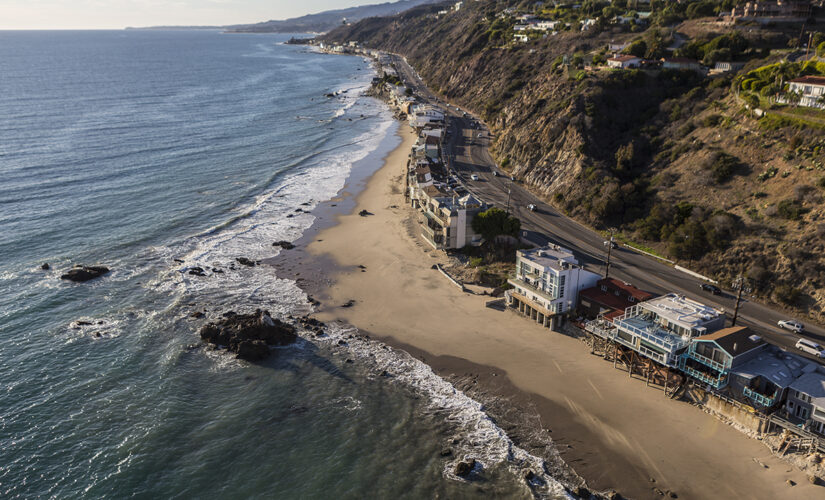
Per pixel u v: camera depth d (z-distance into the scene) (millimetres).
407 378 58875
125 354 61938
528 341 64938
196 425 51500
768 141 86750
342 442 49812
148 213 104688
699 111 107125
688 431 49938
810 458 45156
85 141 153250
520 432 50750
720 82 111875
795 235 71250
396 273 83000
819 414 46969
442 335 66875
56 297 73438
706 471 45500
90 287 76562
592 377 57969
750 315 65375
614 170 101875
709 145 95188
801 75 99125
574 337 65500
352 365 61125
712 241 77625
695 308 58812
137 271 81875
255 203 113312
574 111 115750
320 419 52688
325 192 122062
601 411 52969
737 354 50688
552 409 53531
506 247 88000
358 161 148250
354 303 74875
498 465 46906
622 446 48594
